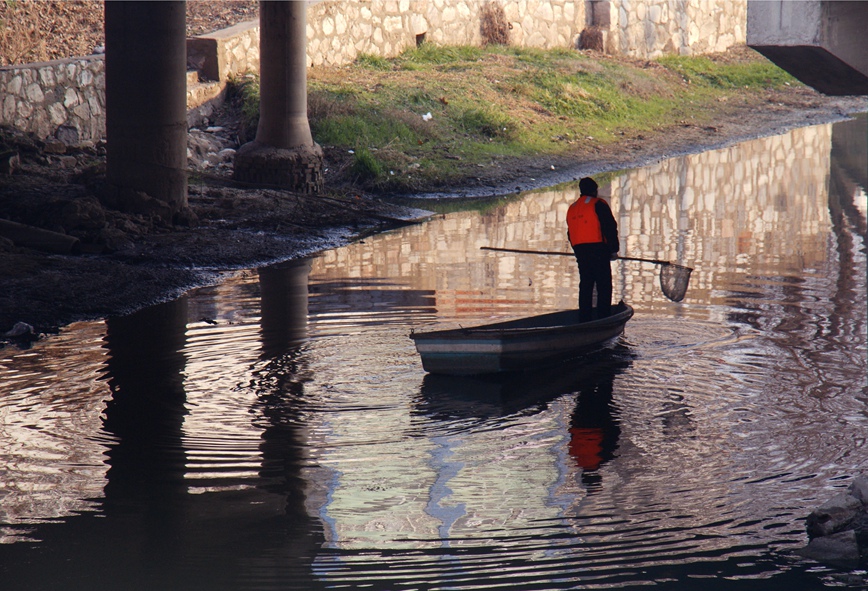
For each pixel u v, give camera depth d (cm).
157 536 1237
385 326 2120
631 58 6388
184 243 2836
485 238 3111
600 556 1178
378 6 5241
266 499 1334
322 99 4300
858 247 2894
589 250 2048
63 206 2820
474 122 4603
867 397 1680
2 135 3338
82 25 4709
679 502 1317
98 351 1956
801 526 1248
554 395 1722
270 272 2667
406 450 1492
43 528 1262
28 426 1576
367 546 1209
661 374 1816
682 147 4912
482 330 1791
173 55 2911
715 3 7012
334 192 3731
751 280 2506
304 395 1714
